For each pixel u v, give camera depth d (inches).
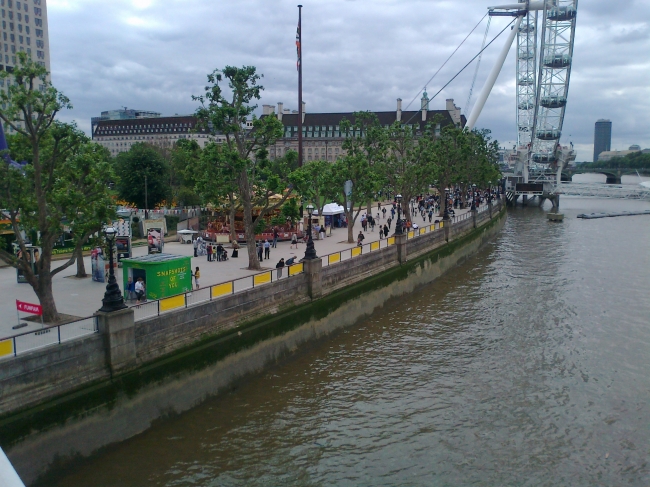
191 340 1061.1
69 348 848.3
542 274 2203.5
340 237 2391.7
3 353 782.5
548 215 4315.9
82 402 851.4
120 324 915.4
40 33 5305.1
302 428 971.9
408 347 1380.4
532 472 846.5
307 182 1572.3
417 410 1039.0
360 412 1031.0
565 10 4768.7
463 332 1488.7
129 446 904.9
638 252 2694.4
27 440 780.0
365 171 2143.2
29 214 1020.5
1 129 1246.9
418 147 3004.4
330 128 6501.0
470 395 1101.1
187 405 1031.6
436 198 4655.5
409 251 2063.2
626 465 864.9
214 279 1444.4
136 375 936.3
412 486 810.2
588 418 1007.0
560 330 1485.0
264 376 1205.1
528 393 1107.9
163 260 1202.6
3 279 1446.9
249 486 806.5
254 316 1232.8
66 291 1316.4
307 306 1397.6
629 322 1545.3
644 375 1187.3
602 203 6338.6
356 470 847.1
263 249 1876.2
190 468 847.1
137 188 3316.9
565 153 5610.2
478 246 2871.6
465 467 858.1
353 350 1368.1
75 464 839.7
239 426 977.5
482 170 4143.7
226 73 1528.1
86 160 1045.8
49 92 980.6
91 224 1003.9
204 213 3070.9
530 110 5561.0
